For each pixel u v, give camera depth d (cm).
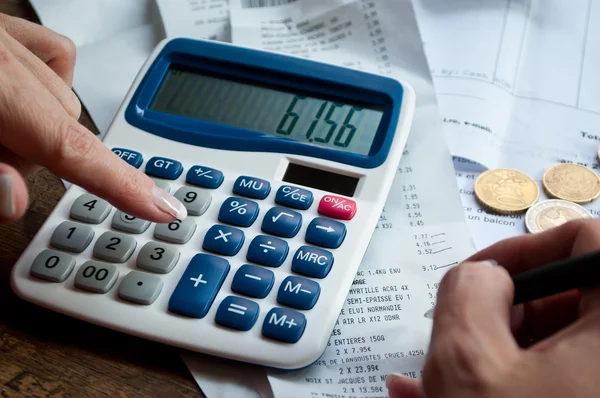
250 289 40
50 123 36
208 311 39
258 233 43
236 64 50
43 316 41
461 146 52
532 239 35
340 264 41
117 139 48
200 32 59
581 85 56
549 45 59
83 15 60
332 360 39
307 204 44
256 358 38
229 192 45
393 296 42
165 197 40
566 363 26
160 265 41
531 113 54
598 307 28
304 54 56
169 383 38
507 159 51
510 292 29
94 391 38
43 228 43
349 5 58
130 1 62
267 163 46
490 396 26
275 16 59
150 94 50
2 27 45
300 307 39
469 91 55
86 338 40
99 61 57
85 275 40
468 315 28
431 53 59
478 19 61
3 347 39
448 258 44
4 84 35
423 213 47
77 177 37
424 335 40
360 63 56
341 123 48
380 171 45
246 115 49
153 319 39
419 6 63
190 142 48
